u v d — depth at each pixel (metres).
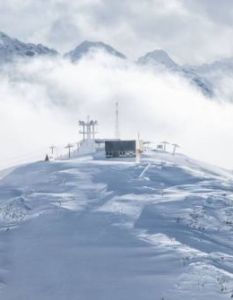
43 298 49.62
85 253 59.50
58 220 70.94
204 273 53.06
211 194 82.00
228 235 64.75
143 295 49.00
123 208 74.88
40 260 58.59
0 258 59.88
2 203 82.19
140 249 59.78
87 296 49.50
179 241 62.56
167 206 75.06
